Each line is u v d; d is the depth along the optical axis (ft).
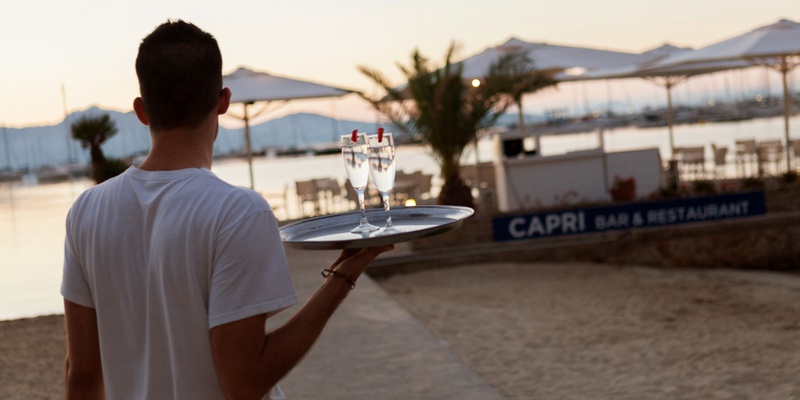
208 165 5.26
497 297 31.65
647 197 42.86
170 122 5.08
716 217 39.96
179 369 4.86
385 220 6.35
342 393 16.55
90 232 5.13
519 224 38.73
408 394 16.35
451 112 39.65
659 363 22.24
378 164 6.22
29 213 71.15
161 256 4.82
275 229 4.89
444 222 5.79
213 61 5.14
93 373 5.46
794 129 147.13
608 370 21.72
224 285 4.66
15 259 43.47
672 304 30.12
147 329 4.97
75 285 5.31
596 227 39.17
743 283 34.40
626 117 270.87
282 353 4.87
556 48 54.29
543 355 23.40
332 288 5.23
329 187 52.60
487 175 51.13
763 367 21.35
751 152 59.82
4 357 22.74
